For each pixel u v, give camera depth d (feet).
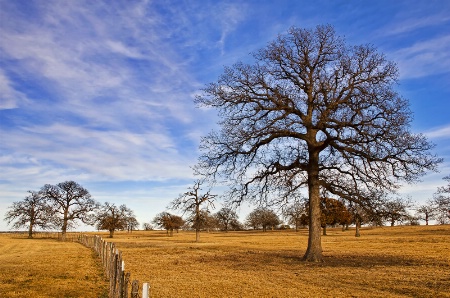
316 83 82.48
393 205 78.59
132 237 311.47
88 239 180.14
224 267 78.89
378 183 77.46
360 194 78.89
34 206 297.74
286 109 83.51
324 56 83.71
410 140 74.38
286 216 86.28
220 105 84.02
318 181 84.33
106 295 48.93
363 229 314.14
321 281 58.70
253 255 106.22
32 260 97.81
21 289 52.60
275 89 82.99
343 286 54.19
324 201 86.38
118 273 36.06
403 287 52.24
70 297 47.52
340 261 84.84
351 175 80.33
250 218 398.01
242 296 48.42
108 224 329.52
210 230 505.25
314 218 84.79
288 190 83.10
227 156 84.02
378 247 126.21
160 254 115.96
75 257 107.45
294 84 86.02
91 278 63.77
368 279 59.57
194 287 54.90
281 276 64.64
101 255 97.86
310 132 85.25
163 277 65.10
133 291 25.07
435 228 249.75
